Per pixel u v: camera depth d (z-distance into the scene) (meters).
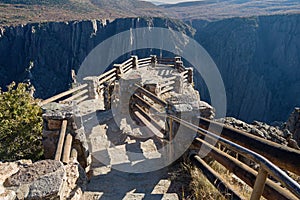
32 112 5.78
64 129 4.16
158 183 4.15
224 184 3.48
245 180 2.84
